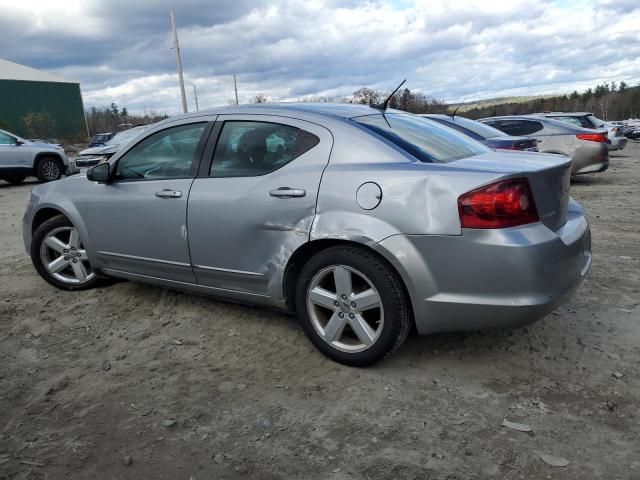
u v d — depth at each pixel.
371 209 3.07
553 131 11.55
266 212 3.43
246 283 3.64
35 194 4.90
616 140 19.30
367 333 3.20
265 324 4.03
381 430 2.70
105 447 2.62
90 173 4.29
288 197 3.34
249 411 2.91
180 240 3.86
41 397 3.08
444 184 2.92
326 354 3.40
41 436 2.71
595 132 11.34
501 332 3.76
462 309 2.94
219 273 3.73
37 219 4.91
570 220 3.41
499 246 2.81
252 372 3.34
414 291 3.00
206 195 3.70
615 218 7.76
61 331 3.99
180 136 4.00
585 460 2.45
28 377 3.31
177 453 2.57
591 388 3.04
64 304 4.52
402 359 3.42
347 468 2.44
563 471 2.38
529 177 2.92
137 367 3.43
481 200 2.83
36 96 49.28
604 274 5.05
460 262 2.89
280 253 3.41
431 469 2.41
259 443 2.63
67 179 4.77
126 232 4.18
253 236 3.51
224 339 3.81
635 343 3.58
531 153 3.78
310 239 3.26
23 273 5.43
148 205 4.00
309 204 3.27
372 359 3.21
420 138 3.54
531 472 2.38
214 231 3.67
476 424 2.73
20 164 14.84
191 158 3.89
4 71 48.78
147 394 3.11
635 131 41.00
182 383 3.22
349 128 3.36
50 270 4.82
